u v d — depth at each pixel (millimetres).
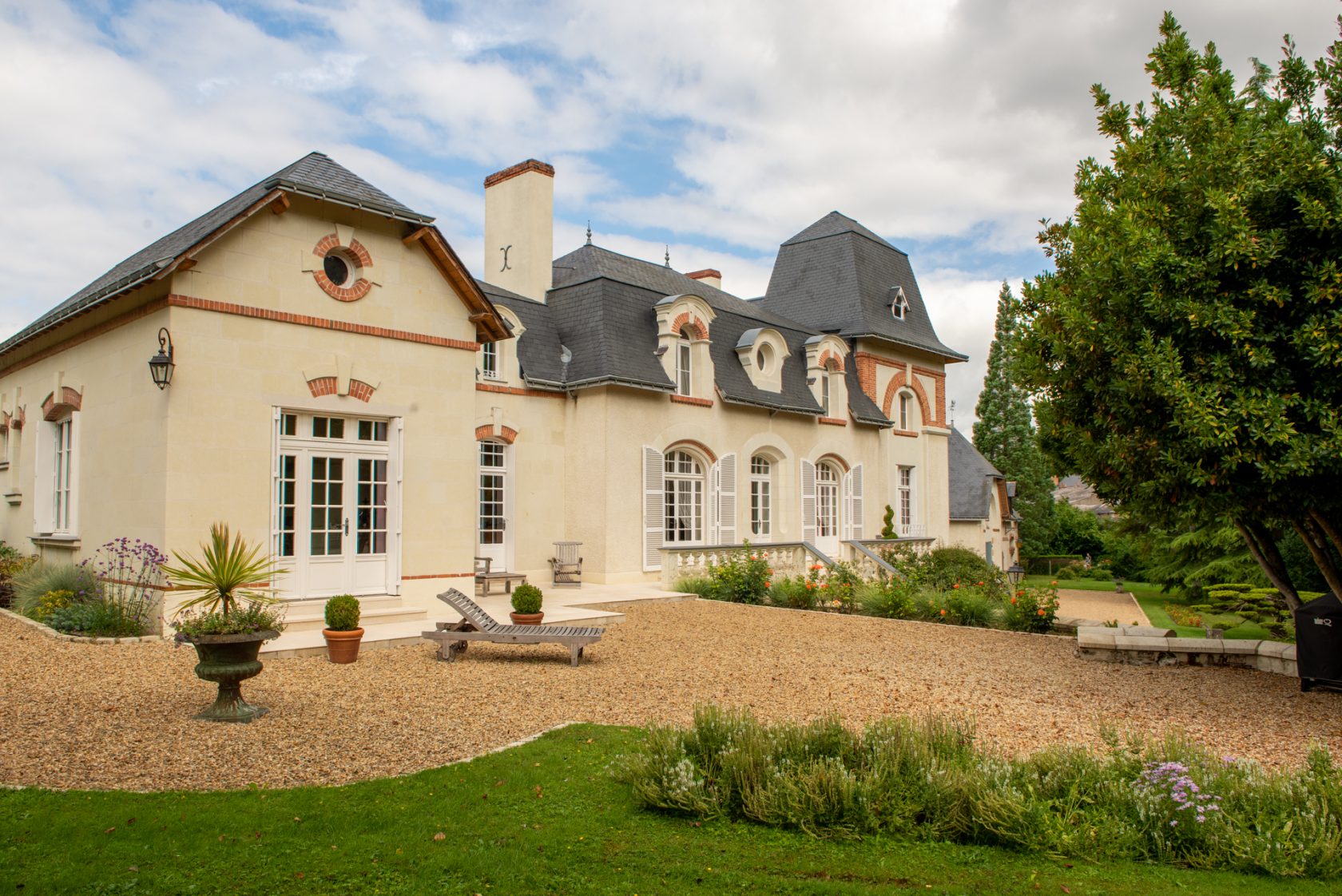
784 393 22812
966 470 37250
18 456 16359
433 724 7578
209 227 12141
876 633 13422
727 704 8758
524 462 18281
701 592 17578
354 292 12586
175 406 10891
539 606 12648
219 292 11289
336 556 12414
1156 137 9602
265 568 11477
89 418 13047
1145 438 8719
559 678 9695
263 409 11633
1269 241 7832
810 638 12938
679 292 22922
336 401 12328
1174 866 4949
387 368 12898
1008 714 8617
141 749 6562
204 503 11094
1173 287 8398
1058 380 9820
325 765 6410
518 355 18391
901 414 28328
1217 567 22328
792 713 8477
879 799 5402
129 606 11281
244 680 8289
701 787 5578
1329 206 7777
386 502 12961
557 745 6945
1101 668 10844
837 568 18750
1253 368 7949
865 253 28016
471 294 13789
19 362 16031
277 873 4613
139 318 11672
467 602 11109
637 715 8242
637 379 18562
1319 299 7695
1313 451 7531
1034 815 5160
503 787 5941
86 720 7227
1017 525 42812
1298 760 7141
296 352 11961
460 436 13750
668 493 20281
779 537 22797
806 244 28891
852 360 26188
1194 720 8406
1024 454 45844
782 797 5402
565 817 5469
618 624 13742
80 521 13195
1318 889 4633
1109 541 43469
